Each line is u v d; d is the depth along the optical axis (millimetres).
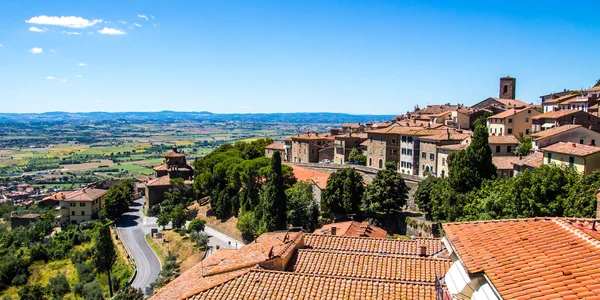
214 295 34094
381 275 37688
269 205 96125
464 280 21984
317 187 106188
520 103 187875
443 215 84250
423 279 36312
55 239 142750
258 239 51500
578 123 115875
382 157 141000
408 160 131125
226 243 114875
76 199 173750
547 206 62562
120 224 154250
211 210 142875
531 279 18578
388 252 45125
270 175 97188
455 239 24641
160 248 122750
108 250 99250
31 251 129875
